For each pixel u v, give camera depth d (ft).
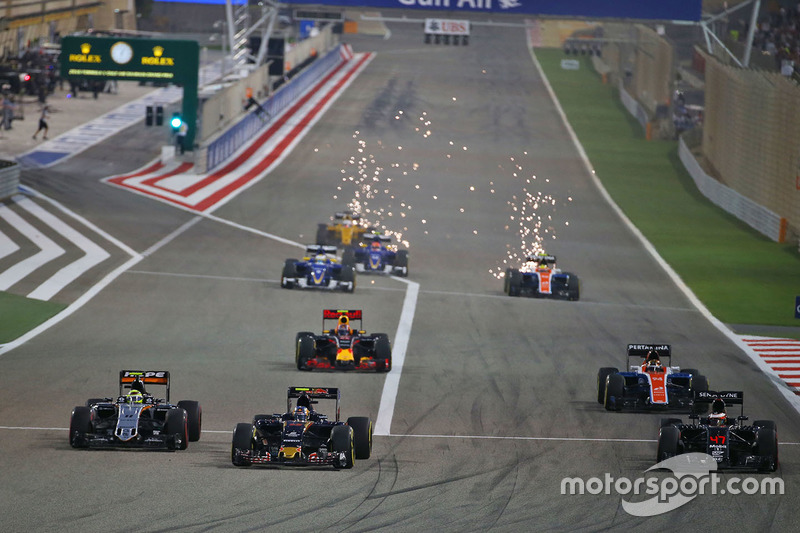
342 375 329.52
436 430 266.57
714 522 193.47
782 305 510.58
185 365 337.31
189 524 181.57
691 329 447.42
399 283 515.50
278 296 466.70
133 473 212.84
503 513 195.83
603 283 546.26
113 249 559.79
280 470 220.02
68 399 286.05
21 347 359.25
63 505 190.08
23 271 498.28
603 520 193.06
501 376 337.72
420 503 200.13
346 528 183.11
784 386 348.18
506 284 500.33
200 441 245.65
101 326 399.03
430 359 360.28
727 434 232.94
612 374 295.28
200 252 565.12
